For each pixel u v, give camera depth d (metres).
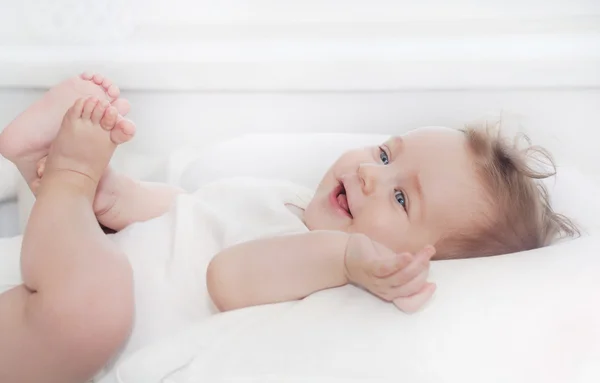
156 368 0.70
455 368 0.65
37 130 0.87
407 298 0.70
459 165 0.92
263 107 1.31
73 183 0.79
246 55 1.26
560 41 1.26
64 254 0.73
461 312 0.70
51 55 1.24
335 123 1.32
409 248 0.90
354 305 0.73
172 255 0.87
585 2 1.41
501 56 1.23
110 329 0.73
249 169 1.19
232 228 0.90
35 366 0.73
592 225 0.96
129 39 1.32
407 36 1.33
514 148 0.99
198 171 1.20
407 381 0.65
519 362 0.66
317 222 0.95
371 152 0.99
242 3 1.46
